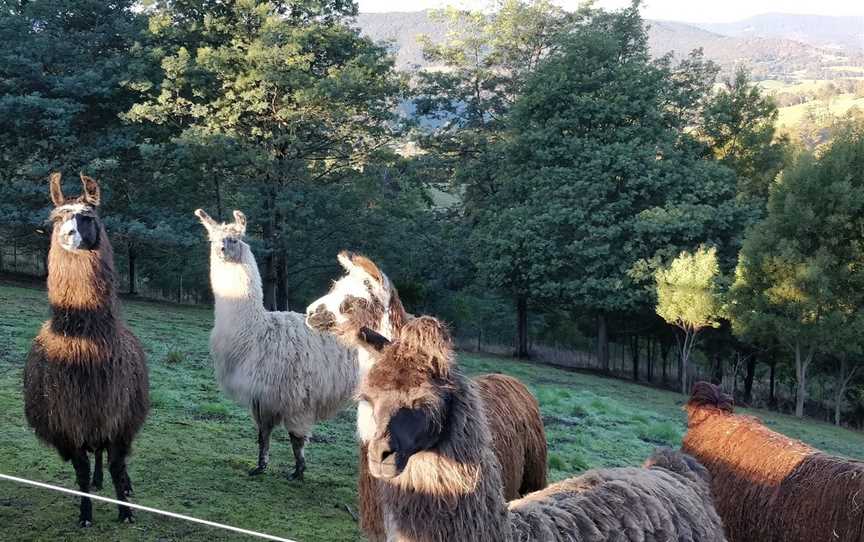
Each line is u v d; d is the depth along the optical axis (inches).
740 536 210.8
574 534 131.3
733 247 1103.6
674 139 1152.8
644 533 138.7
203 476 278.4
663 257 1055.6
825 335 920.9
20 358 440.8
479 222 1290.6
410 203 1195.3
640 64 1183.6
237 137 971.3
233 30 1008.2
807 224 930.7
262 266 1128.2
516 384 220.8
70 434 215.3
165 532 222.8
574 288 1069.1
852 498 188.5
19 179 1028.5
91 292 215.2
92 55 1052.5
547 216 1059.3
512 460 197.9
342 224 1098.1
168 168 1018.1
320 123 993.5
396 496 116.9
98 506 236.1
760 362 1366.9
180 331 690.8
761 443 215.5
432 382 112.5
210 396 414.9
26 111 923.4
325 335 300.7
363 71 964.0
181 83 948.6
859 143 960.3
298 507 262.2
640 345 1462.8
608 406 636.1
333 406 303.4
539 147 1144.2
